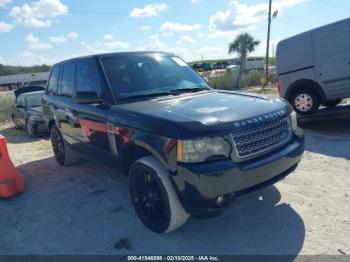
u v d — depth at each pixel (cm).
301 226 321
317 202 367
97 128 396
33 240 338
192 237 319
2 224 381
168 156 284
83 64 447
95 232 342
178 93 393
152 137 299
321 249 284
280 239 303
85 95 371
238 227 330
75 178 511
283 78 820
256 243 301
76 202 419
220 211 285
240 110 309
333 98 743
